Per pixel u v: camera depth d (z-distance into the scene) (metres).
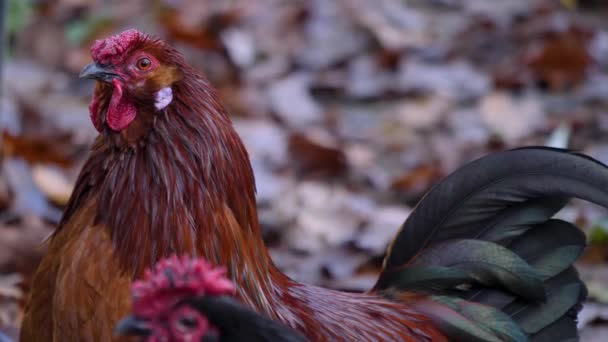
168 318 3.66
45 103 10.89
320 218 8.91
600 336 7.02
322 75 11.80
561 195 5.46
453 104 11.22
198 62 11.77
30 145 9.27
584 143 10.28
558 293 5.61
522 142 10.41
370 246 8.36
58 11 12.66
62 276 4.79
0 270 7.48
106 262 4.73
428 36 12.38
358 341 5.09
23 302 7.11
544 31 12.17
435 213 5.67
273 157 9.98
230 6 12.78
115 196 4.80
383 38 12.15
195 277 3.71
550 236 5.63
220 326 3.68
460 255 5.57
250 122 10.68
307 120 10.96
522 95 11.31
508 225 5.60
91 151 5.03
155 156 4.79
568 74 11.48
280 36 12.38
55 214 8.45
